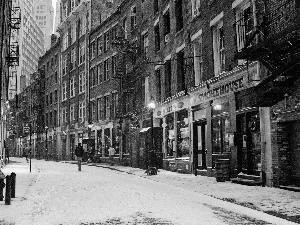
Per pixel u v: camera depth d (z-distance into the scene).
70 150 49.12
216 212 7.97
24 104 76.56
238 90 14.75
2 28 22.58
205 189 12.24
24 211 8.08
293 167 12.01
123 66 32.97
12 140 90.50
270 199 9.61
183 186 13.42
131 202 9.38
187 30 20.70
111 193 11.45
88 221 6.93
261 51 10.99
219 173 15.02
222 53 17.19
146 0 28.78
